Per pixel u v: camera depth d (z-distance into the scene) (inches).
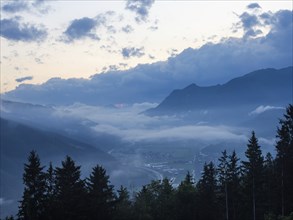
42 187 2878.9
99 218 3046.3
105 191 3125.0
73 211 2883.9
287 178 3607.3
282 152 3651.6
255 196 3683.6
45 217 2864.2
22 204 2864.2
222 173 3929.6
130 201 3873.0
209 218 3949.3
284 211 3619.6
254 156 3698.3
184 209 3927.2
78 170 2957.7
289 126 3676.2
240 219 3836.1
